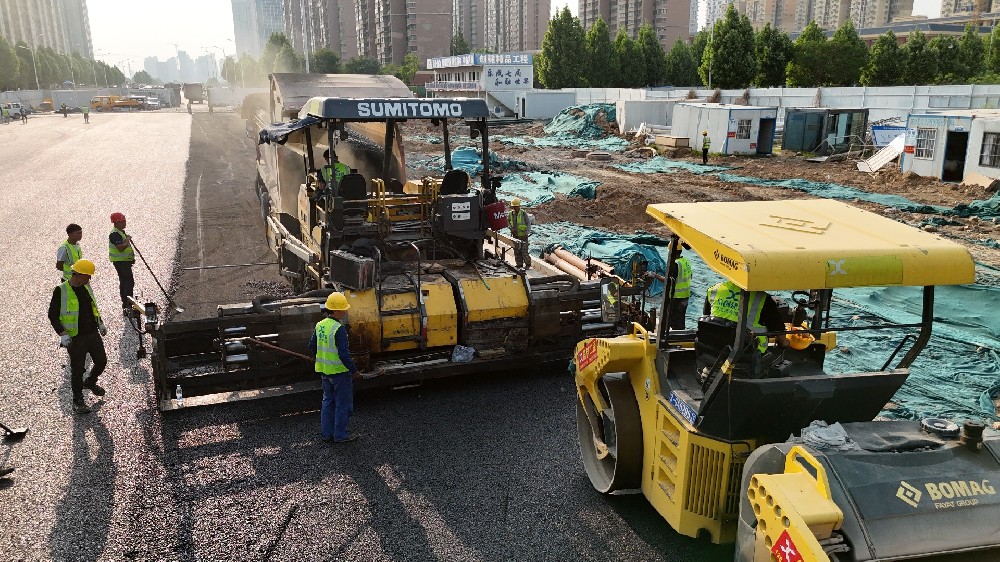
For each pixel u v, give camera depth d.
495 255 9.87
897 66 52.94
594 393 5.90
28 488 6.02
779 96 45.03
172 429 7.09
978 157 21.48
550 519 5.63
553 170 27.81
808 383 4.34
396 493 5.98
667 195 21.27
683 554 5.20
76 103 98.12
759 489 3.69
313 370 7.82
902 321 9.95
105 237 15.54
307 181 10.05
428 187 9.34
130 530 5.46
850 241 4.26
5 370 8.49
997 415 7.27
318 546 5.27
